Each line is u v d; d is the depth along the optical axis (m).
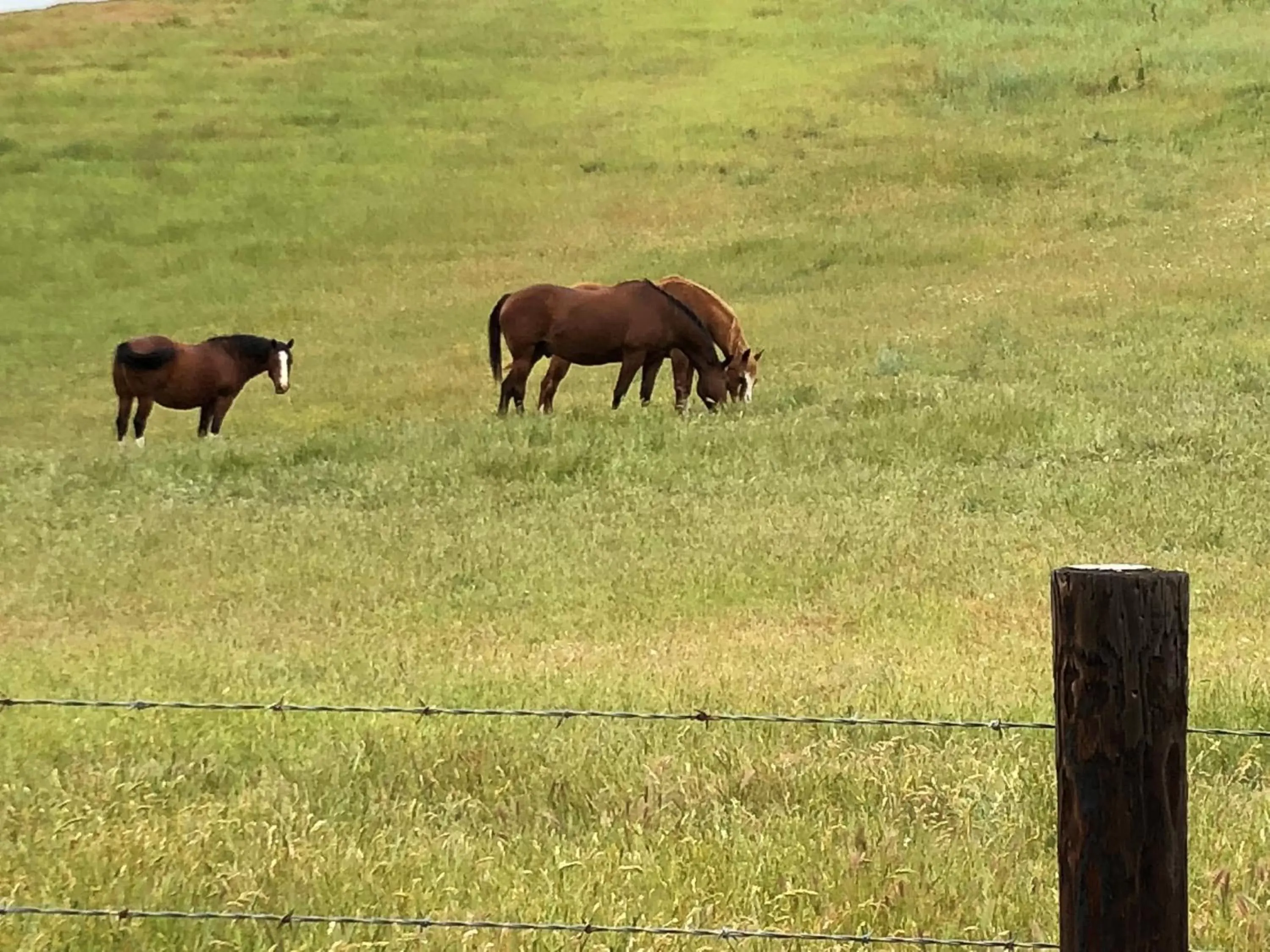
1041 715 7.74
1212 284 25.48
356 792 6.82
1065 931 3.88
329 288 33.12
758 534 13.90
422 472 17.02
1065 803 3.85
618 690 8.70
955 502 14.85
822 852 5.81
